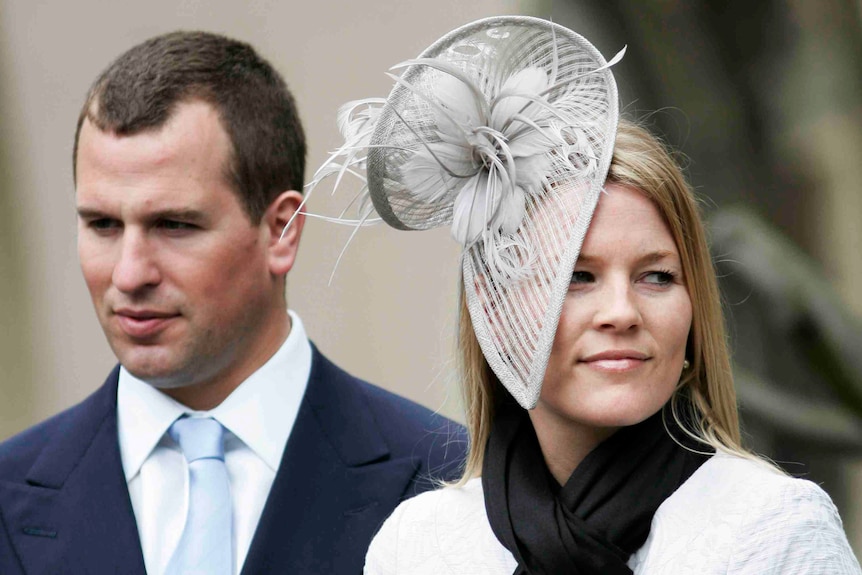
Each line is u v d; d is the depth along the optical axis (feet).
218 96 35.81
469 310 28.09
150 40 36.83
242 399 36.76
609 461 27.09
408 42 127.54
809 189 85.71
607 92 27.25
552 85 27.43
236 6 129.90
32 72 135.64
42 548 35.86
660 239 26.71
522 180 27.20
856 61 85.81
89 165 35.04
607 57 86.22
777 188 85.61
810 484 25.99
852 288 83.56
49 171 135.54
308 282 121.70
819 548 25.20
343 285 121.70
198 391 36.58
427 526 29.37
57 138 135.23
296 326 38.37
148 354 35.04
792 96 86.12
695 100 85.97
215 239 35.12
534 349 26.61
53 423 38.32
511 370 27.14
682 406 28.32
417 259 120.47
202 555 34.94
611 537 26.55
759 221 78.23
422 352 119.44
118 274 34.42
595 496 26.86
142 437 36.65
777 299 66.23
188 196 34.63
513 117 27.48
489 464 28.53
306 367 37.99
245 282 35.88
